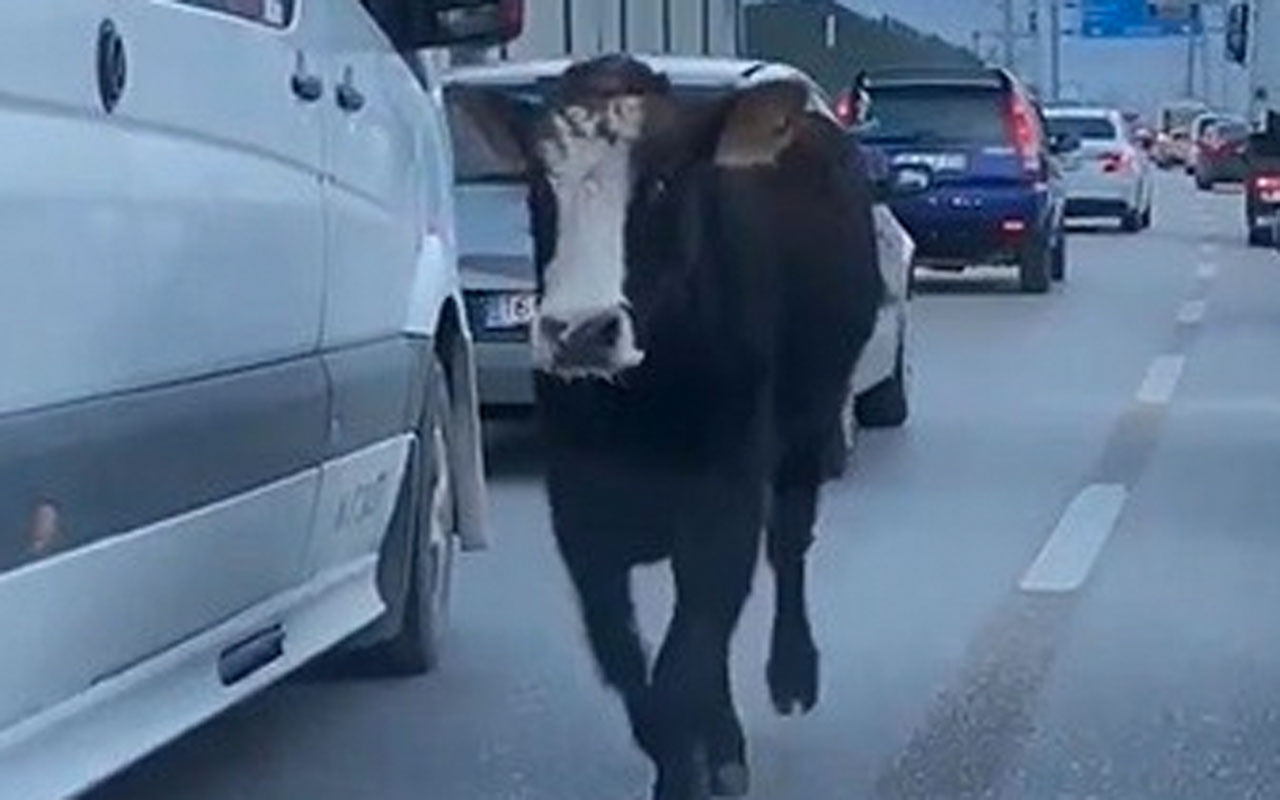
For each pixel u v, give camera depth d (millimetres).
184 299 6027
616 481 7172
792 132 7402
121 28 5668
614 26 40125
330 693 8883
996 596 10703
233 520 6523
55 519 5414
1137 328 23812
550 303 6801
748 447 7262
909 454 15070
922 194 27406
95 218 5512
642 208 6840
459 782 7824
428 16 8492
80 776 5781
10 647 5312
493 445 14852
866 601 10586
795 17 53375
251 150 6531
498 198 13531
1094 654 9586
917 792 7723
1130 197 42375
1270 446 15406
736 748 7508
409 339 8367
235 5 6500
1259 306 26422
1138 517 12781
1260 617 10250
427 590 9039
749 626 9875
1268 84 31062
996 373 19750
